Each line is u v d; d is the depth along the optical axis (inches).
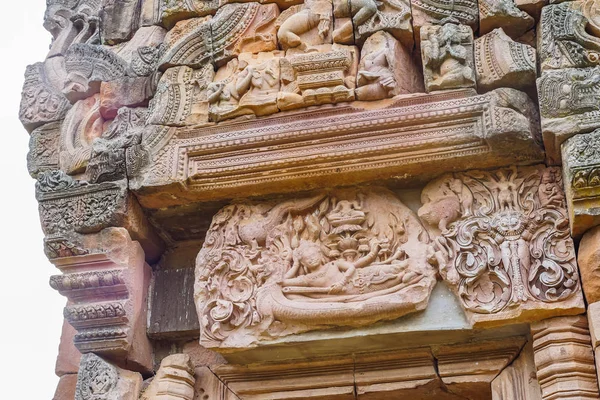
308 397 185.3
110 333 185.0
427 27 192.1
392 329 173.9
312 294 178.5
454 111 180.4
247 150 190.4
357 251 181.6
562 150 171.9
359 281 176.6
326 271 180.1
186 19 218.1
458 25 191.3
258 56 203.3
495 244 173.6
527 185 179.0
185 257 205.3
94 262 190.1
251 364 187.2
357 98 188.4
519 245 171.5
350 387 183.9
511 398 172.2
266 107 191.8
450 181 183.2
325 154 185.3
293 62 192.2
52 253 191.2
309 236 186.9
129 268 189.9
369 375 183.6
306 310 175.3
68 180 197.9
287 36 200.8
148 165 193.3
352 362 183.8
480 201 179.8
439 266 174.2
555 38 180.5
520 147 176.9
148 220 199.6
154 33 222.7
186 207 196.5
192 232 204.1
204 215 199.0
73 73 220.8
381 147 182.9
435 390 182.5
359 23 197.3
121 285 187.2
